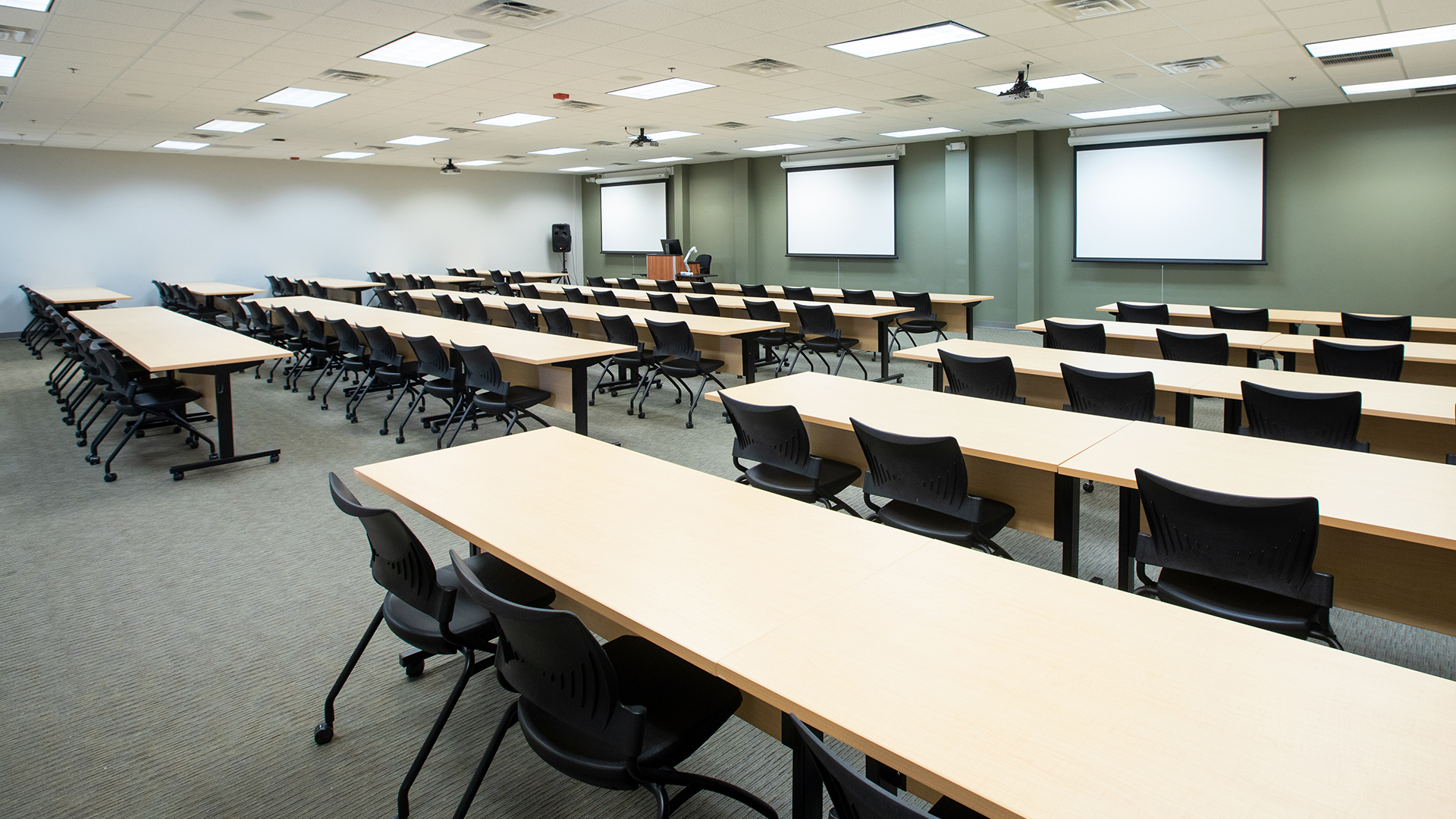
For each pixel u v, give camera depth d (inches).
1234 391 133.3
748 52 235.8
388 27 201.8
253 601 125.1
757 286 377.7
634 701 67.2
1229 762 41.6
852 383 148.4
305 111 334.0
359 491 179.6
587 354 190.1
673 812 78.4
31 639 113.5
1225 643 53.8
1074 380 148.7
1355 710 45.9
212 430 236.7
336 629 116.5
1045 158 441.4
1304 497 77.9
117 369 190.2
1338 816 37.6
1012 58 250.4
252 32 204.2
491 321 382.0
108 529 156.3
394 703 98.0
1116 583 126.1
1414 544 90.4
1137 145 407.8
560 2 184.2
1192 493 79.7
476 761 87.0
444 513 81.4
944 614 58.6
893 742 43.8
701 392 236.4
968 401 132.0
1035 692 48.3
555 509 82.4
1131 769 41.3
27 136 414.3
